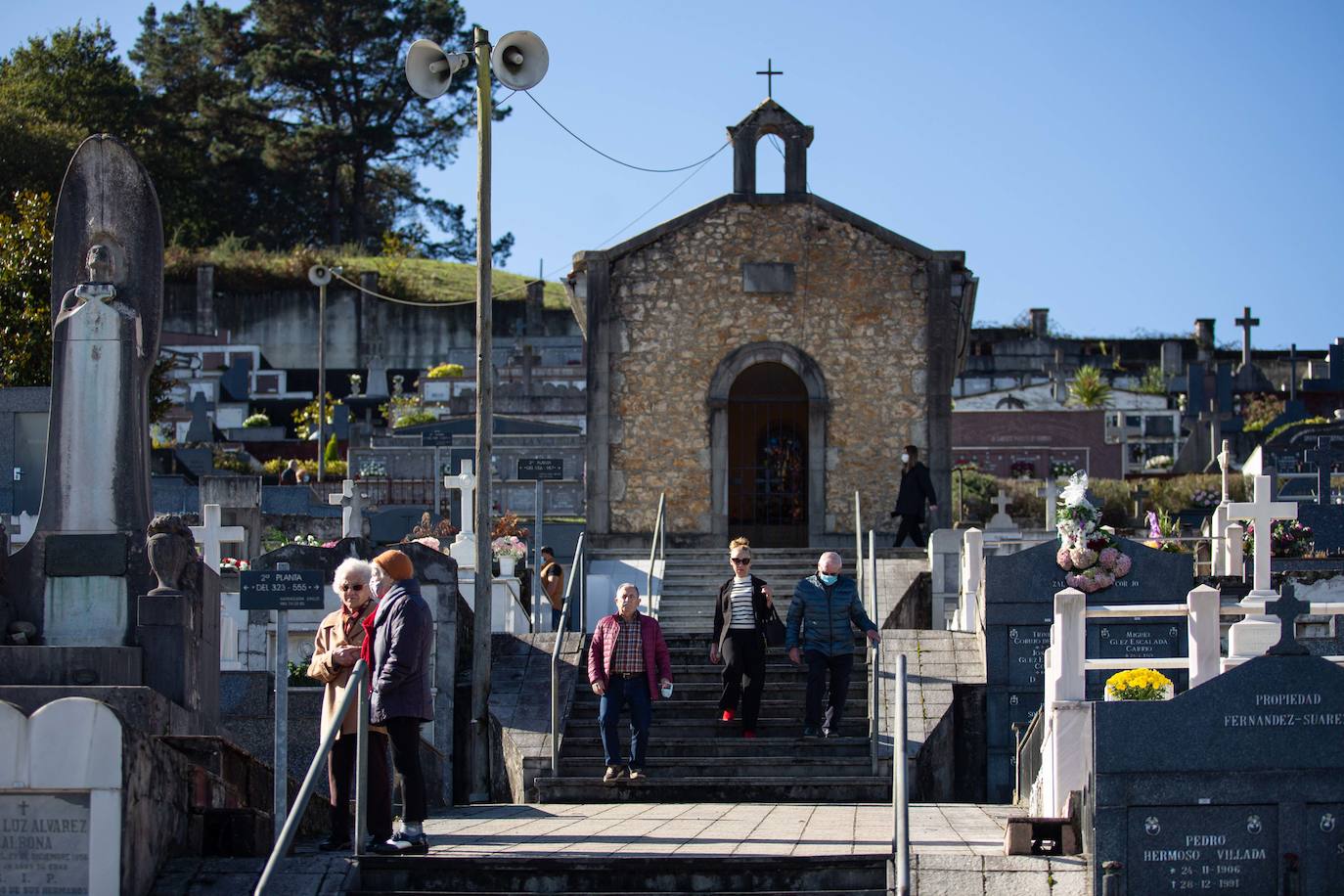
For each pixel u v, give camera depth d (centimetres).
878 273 2484
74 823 1015
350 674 1145
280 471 4016
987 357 7031
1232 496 3541
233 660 1717
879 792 1527
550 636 1841
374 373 5959
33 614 1358
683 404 2470
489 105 1803
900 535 2344
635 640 1538
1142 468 4834
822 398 2466
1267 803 1069
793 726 1673
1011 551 2278
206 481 2550
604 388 2473
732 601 1662
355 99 7556
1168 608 1255
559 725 1667
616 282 2492
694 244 2495
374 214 8219
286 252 7475
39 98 7181
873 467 2461
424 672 1156
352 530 2416
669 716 1727
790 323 2480
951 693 1692
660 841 1189
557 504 3228
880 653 1756
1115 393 5394
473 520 2172
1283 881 1061
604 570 2373
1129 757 1070
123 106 7344
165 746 1095
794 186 2497
